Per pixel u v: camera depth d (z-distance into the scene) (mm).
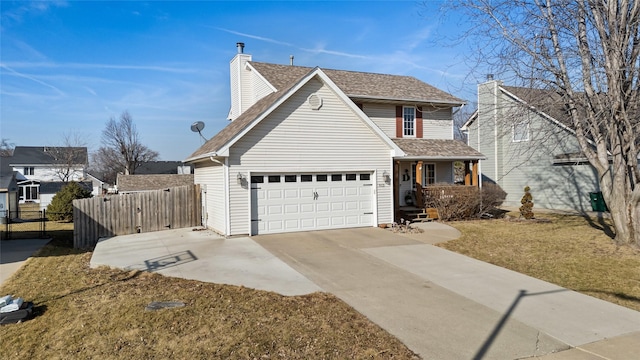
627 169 11781
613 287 8156
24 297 7449
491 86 21875
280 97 13609
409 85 21656
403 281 8422
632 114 11414
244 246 11914
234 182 13305
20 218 25547
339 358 5012
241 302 6957
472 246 12109
